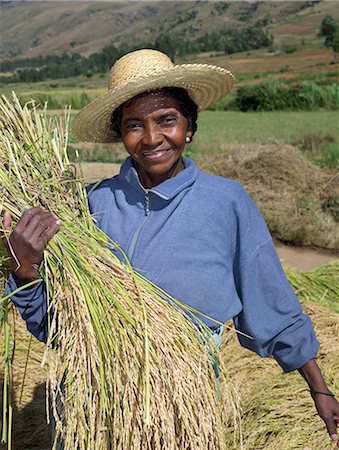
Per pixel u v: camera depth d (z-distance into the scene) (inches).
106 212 87.0
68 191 88.2
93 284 75.3
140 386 72.1
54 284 74.8
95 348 71.4
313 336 89.7
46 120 96.3
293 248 336.8
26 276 74.5
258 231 84.8
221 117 1354.6
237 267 85.1
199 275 81.7
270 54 4658.0
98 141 98.7
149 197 83.3
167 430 72.1
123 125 83.7
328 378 145.4
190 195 83.1
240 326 89.7
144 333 73.2
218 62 4069.9
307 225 346.9
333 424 90.0
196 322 82.9
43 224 73.8
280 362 91.0
